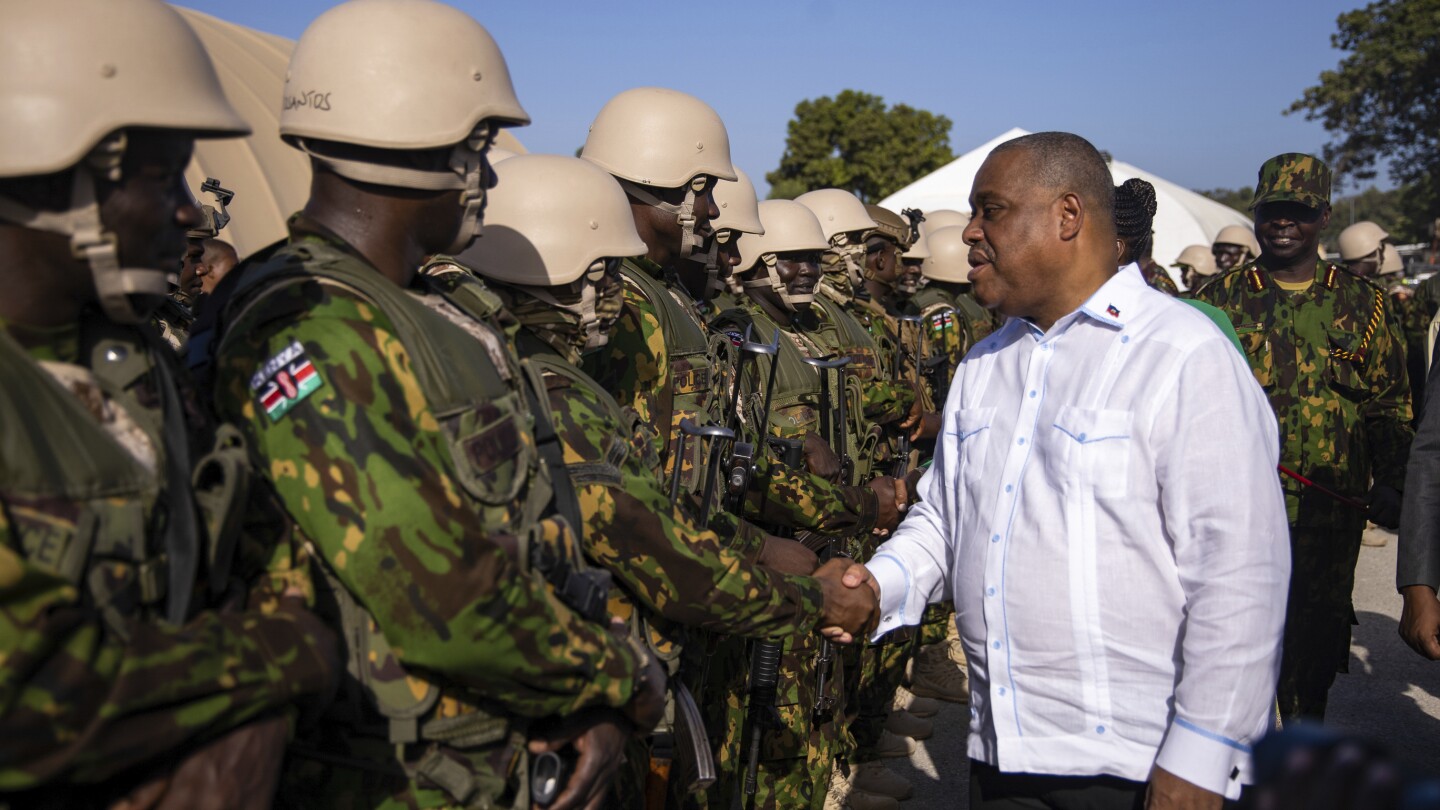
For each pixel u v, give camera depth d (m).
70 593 1.33
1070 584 2.27
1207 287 4.98
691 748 2.74
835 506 3.63
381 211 2.01
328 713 1.84
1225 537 2.10
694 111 3.39
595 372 2.92
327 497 1.71
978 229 2.48
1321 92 39.06
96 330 1.59
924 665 5.87
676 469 2.77
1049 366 2.40
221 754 1.52
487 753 1.93
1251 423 2.16
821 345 4.84
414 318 1.86
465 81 2.00
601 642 1.99
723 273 4.14
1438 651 3.28
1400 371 4.57
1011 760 2.35
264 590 1.73
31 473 1.37
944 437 2.69
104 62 1.45
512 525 1.93
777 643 3.32
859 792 4.69
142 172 1.52
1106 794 2.27
